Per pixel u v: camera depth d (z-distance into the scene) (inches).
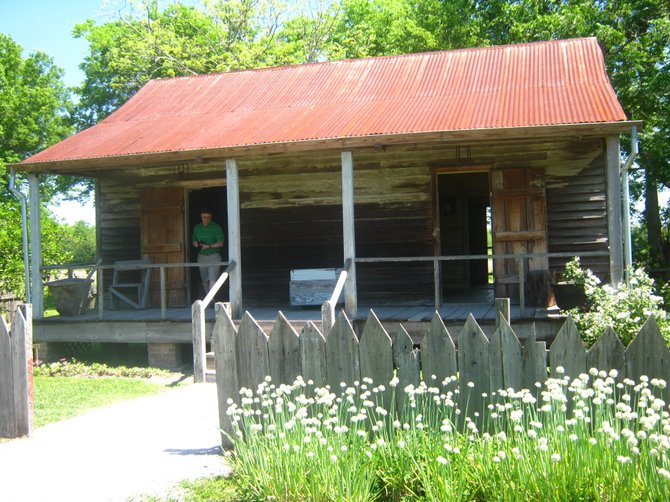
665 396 195.3
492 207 509.7
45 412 342.3
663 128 894.4
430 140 418.0
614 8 941.8
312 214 568.1
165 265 486.6
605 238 506.0
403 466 188.2
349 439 199.9
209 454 252.4
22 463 252.5
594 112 413.7
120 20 1291.8
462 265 679.7
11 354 291.9
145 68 1309.1
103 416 329.1
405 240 545.0
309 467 191.0
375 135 425.1
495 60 575.2
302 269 558.6
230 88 616.7
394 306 526.3
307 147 438.3
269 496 191.5
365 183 553.9
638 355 199.3
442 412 208.7
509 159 519.5
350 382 230.8
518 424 193.2
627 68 888.9
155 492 213.5
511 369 212.5
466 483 178.9
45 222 866.1
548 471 165.8
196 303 414.6
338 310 498.9
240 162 581.6
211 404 344.2
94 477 231.9
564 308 430.9
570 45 576.1
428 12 1240.8
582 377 178.9
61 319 505.4
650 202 968.9
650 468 157.0
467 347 216.8
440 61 595.2
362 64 618.8
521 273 417.7
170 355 485.1
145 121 565.6
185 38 1315.2
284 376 241.1
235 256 464.8
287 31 1407.5
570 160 512.1
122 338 493.4
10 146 1503.4
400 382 224.1
